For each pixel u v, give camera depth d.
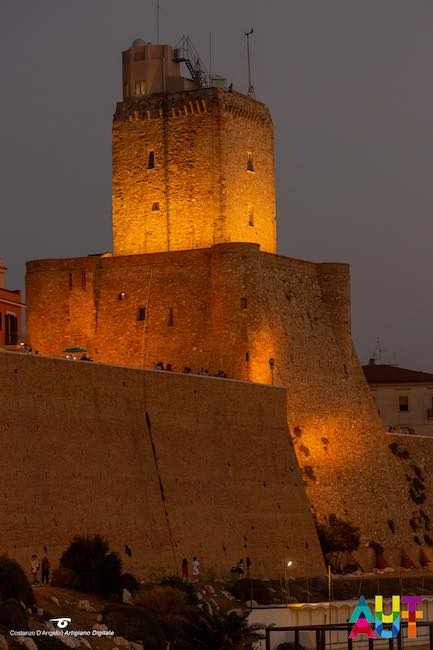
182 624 179.38
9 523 192.12
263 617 196.75
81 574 189.00
